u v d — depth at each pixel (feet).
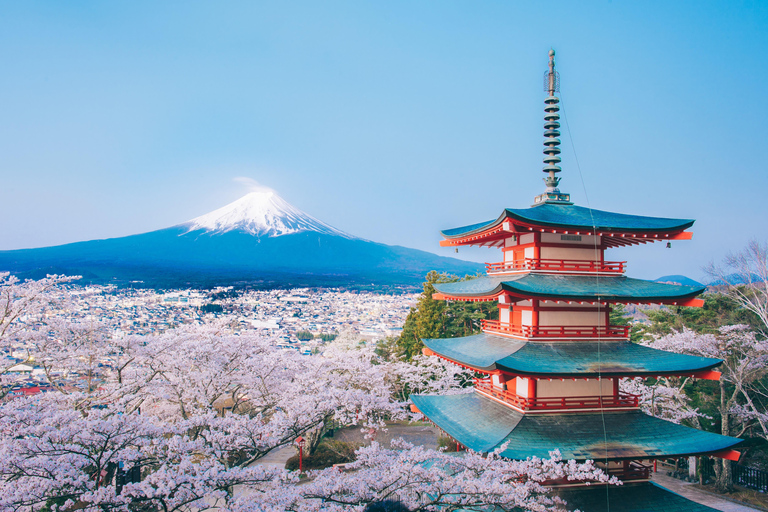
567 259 61.11
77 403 71.51
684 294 54.90
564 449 50.75
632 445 51.70
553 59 69.15
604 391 58.39
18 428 47.21
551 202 66.80
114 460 45.06
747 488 80.18
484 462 47.26
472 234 65.92
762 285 107.24
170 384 82.28
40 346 76.64
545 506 49.08
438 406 69.46
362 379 102.94
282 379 96.73
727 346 90.84
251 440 53.21
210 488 42.14
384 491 46.34
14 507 38.04
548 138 68.64
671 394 93.71
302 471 88.79
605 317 60.59
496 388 64.80
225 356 87.76
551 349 57.21
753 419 90.27
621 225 57.36
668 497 52.70
